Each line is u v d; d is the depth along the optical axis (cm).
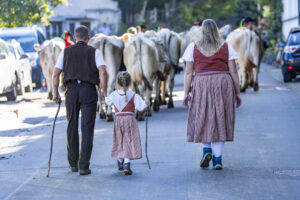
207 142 1034
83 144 1034
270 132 1417
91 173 1048
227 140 1020
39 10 3797
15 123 1767
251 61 2369
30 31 3253
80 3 7619
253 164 1072
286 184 923
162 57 1802
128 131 1018
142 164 1105
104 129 1559
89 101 1040
